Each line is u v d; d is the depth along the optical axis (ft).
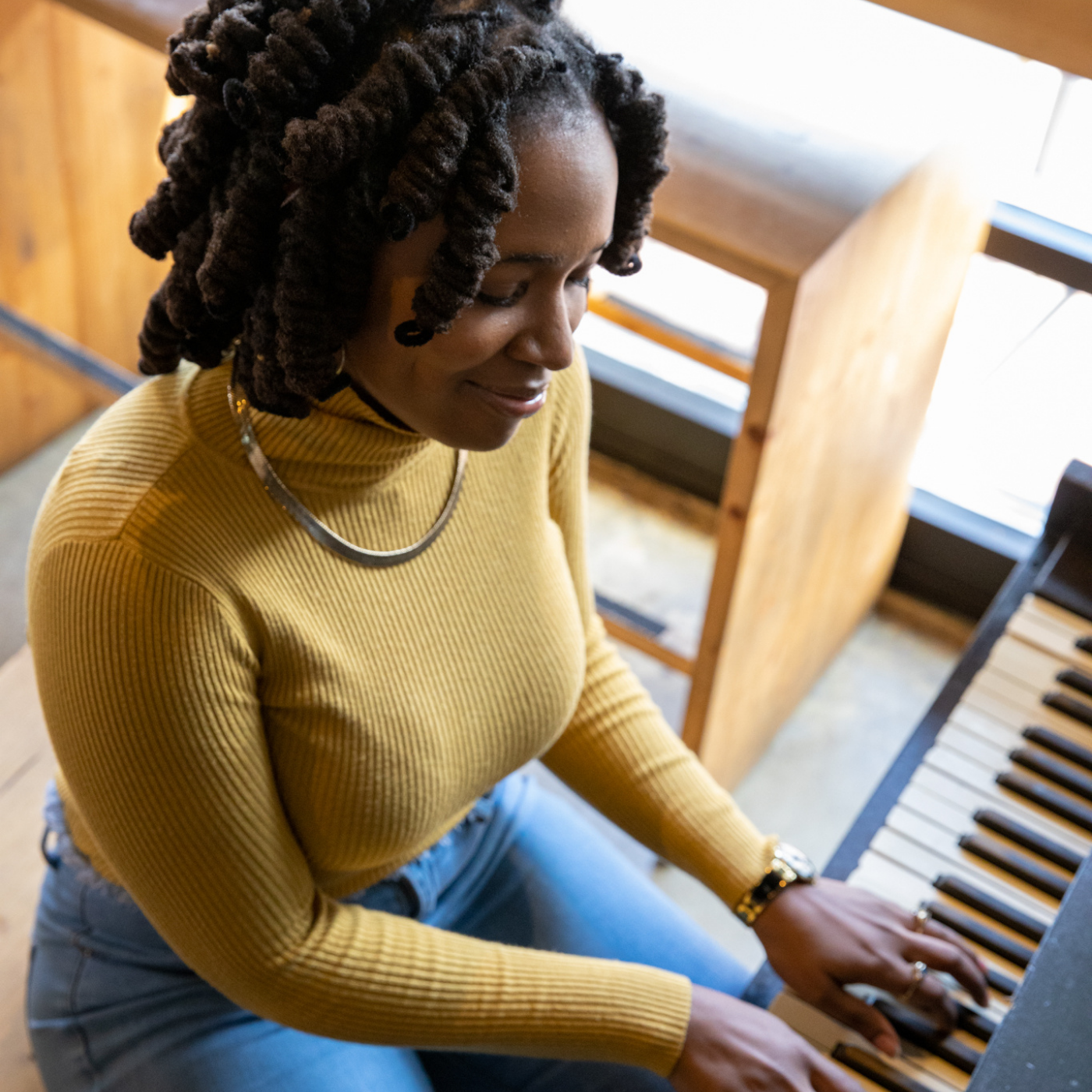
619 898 4.02
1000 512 6.64
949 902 3.47
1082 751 3.73
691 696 5.28
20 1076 3.86
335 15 2.22
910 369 5.52
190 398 2.82
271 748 3.06
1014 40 3.52
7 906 4.23
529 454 3.32
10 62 6.03
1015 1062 2.51
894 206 4.45
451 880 3.87
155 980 3.57
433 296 2.30
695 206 4.17
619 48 4.91
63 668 2.78
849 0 4.77
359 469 2.86
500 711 3.33
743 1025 3.30
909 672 6.84
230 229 2.37
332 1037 3.22
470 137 2.21
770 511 4.74
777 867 3.61
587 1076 3.75
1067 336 5.78
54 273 6.94
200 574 2.74
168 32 4.58
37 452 7.68
